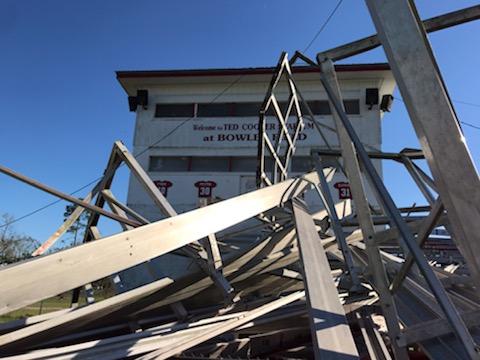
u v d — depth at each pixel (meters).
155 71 16.16
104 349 3.28
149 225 2.89
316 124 5.00
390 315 2.75
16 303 2.21
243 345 4.65
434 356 2.51
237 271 4.96
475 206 1.41
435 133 1.48
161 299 4.29
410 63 1.54
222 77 16.08
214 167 15.53
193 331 3.81
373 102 14.93
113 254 2.65
